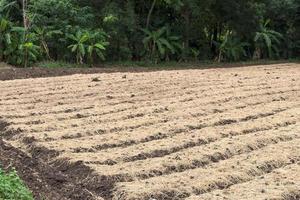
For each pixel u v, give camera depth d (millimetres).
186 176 6367
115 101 10492
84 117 9211
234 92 11570
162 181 6195
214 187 6133
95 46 17234
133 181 6281
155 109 9680
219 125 8750
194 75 14398
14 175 5758
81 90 11617
